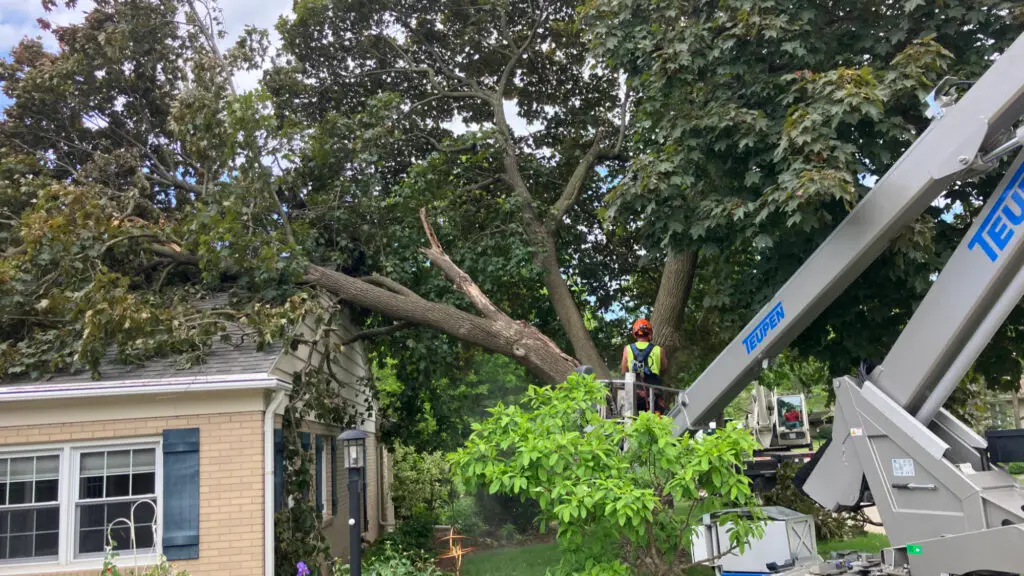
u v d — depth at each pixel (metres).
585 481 5.48
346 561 12.41
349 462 7.15
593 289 17.08
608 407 7.69
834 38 9.12
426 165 13.68
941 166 5.43
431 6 16.08
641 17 9.78
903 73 7.82
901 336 5.69
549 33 16.58
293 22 15.62
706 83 9.12
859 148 8.33
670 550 6.12
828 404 10.05
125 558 7.82
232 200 10.98
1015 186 5.09
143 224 11.10
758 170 8.58
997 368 9.80
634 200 8.93
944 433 5.70
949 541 4.99
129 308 8.55
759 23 8.44
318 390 10.23
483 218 14.95
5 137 13.59
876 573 5.38
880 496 5.62
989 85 5.27
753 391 16.64
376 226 13.34
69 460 8.00
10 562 7.75
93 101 13.83
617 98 16.67
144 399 8.13
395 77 16.94
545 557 12.74
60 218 9.60
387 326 14.54
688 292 12.48
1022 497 5.05
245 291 11.56
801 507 12.05
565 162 16.83
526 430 5.79
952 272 5.39
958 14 8.40
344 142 13.15
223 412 8.20
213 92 11.77
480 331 11.91
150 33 13.57
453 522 16.16
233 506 8.02
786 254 8.98
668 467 5.55
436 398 15.69
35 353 8.67
